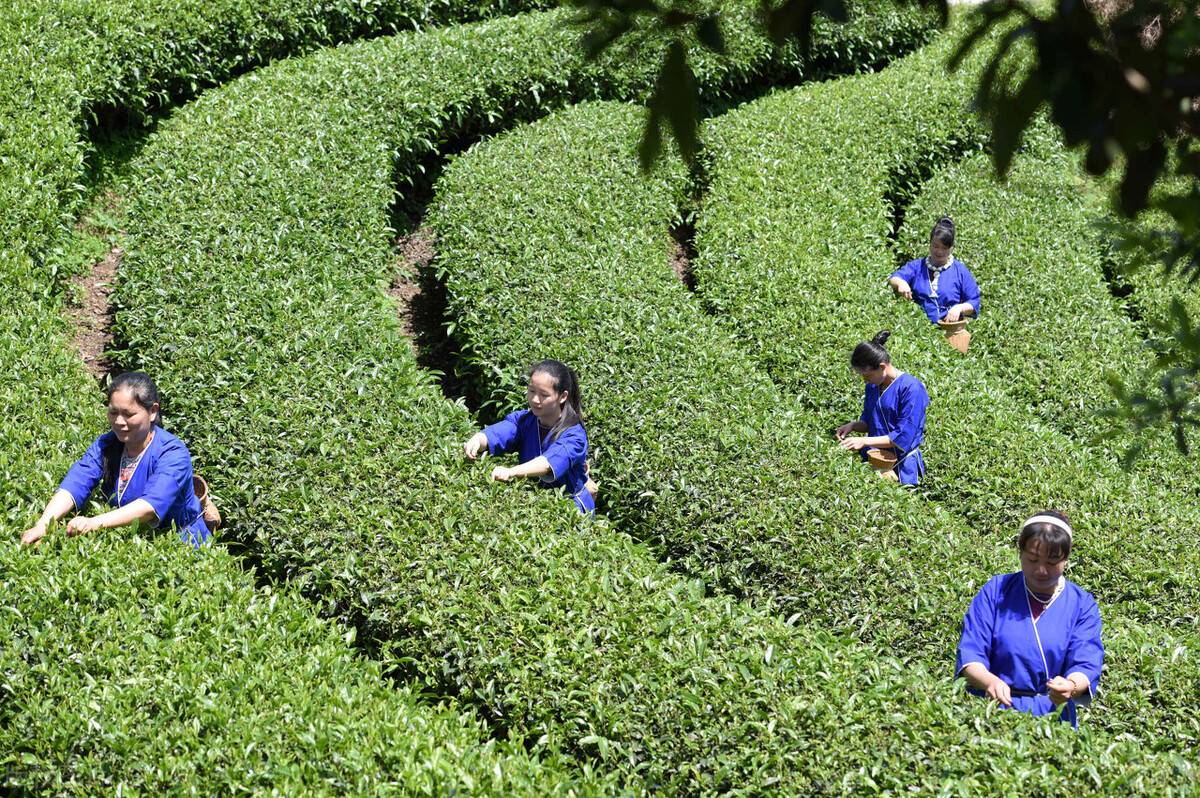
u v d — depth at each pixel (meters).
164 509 7.21
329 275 11.17
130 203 11.85
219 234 11.28
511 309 10.98
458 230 12.31
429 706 6.87
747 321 11.89
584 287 11.26
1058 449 10.45
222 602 7.00
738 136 15.30
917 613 7.74
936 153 16.30
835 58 18.12
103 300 11.96
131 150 13.93
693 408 9.66
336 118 13.59
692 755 6.08
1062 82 2.22
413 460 8.45
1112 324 13.35
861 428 10.03
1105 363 12.66
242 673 6.26
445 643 6.97
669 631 6.86
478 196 12.81
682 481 8.90
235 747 5.77
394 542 7.64
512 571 7.38
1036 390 12.41
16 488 7.66
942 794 5.52
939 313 12.76
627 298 11.20
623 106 15.49
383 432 8.73
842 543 8.32
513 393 10.12
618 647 6.72
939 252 12.66
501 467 8.07
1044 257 14.25
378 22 16.03
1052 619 6.21
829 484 8.89
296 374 9.34
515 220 12.37
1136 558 8.97
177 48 14.13
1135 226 3.19
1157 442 11.49
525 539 7.64
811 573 8.15
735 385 10.25
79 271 12.05
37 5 13.78
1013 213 15.01
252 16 14.78
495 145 14.18
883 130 16.02
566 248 12.03
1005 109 2.28
